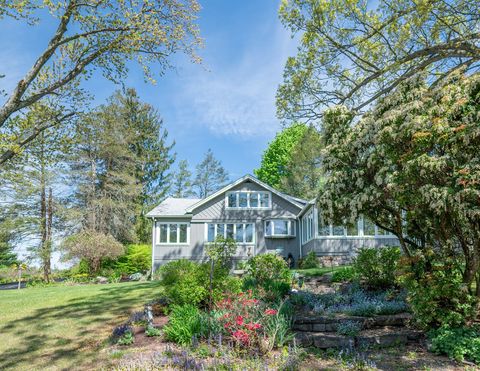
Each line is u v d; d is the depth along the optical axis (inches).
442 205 228.8
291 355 253.6
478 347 238.8
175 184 1855.3
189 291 364.5
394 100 299.7
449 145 240.4
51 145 514.9
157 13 450.3
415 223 319.3
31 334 355.9
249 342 264.5
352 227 350.3
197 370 233.0
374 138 292.0
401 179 260.8
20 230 992.9
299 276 577.3
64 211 1012.5
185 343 283.1
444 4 442.9
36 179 920.9
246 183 1008.2
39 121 485.4
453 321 266.2
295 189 1421.0
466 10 450.3
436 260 286.4
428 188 239.0
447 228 279.7
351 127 341.7
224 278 383.6
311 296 425.4
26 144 486.6
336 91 579.5
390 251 453.4
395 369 232.8
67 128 513.3
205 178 2005.4
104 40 449.7
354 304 380.5
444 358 247.8
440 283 269.7
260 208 999.6
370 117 318.7
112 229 1140.5
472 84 246.1
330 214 330.0
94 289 587.2
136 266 1035.3
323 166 346.6
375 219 333.4
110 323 376.8
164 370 237.0
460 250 301.9
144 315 370.6
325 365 245.4
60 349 310.3
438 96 262.4
